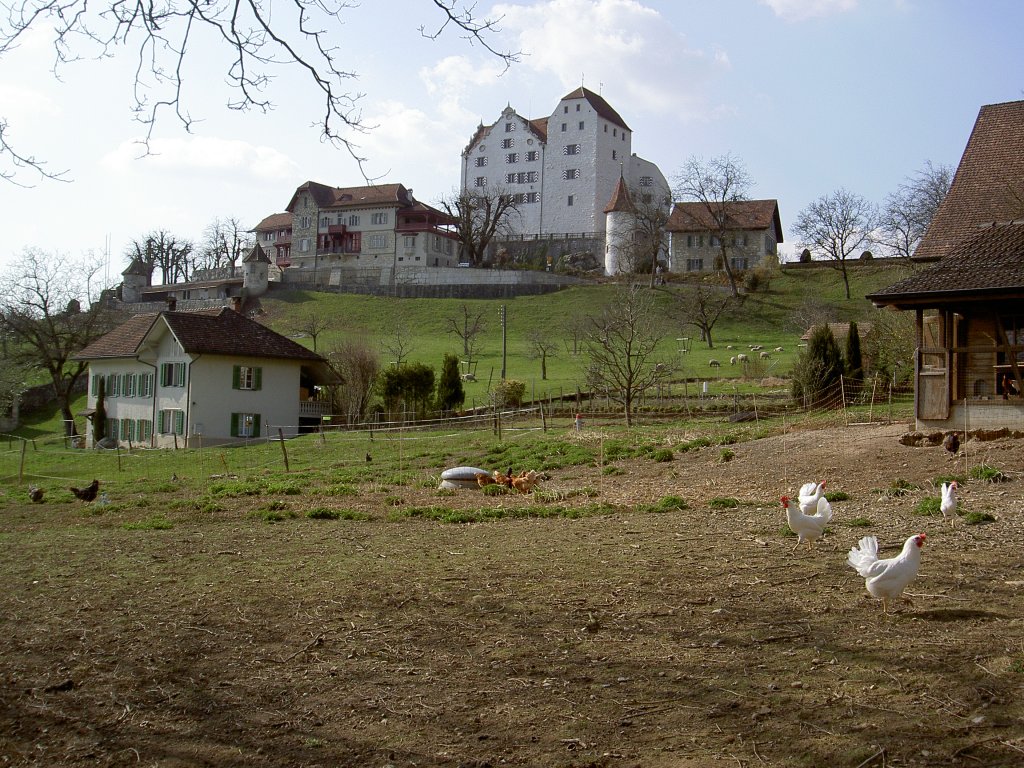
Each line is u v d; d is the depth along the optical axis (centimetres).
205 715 621
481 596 893
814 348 3928
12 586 1041
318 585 983
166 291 11931
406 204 12019
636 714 582
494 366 7200
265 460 3425
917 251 2627
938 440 2028
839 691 596
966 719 541
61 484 3003
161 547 1332
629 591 884
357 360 5138
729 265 9912
